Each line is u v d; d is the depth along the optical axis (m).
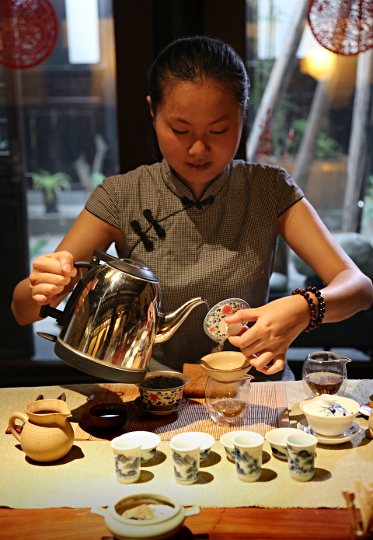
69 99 2.50
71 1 2.36
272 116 2.45
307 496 0.98
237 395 1.26
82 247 1.63
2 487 1.03
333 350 2.61
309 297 1.29
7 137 2.53
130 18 2.28
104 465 1.11
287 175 1.71
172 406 1.32
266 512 0.94
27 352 2.67
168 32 2.28
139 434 1.15
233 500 0.97
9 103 2.49
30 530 0.91
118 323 1.17
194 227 1.62
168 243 1.62
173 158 1.41
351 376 2.55
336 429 1.15
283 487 1.01
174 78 1.32
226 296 1.64
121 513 0.90
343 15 2.31
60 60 2.44
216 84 1.30
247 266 1.64
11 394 1.48
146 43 2.30
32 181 2.59
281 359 1.25
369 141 2.47
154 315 1.23
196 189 1.61
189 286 1.62
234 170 1.67
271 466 1.09
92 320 1.17
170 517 0.87
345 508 0.95
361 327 2.57
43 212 2.62
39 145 2.56
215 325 1.39
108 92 2.48
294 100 2.44
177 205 1.62
